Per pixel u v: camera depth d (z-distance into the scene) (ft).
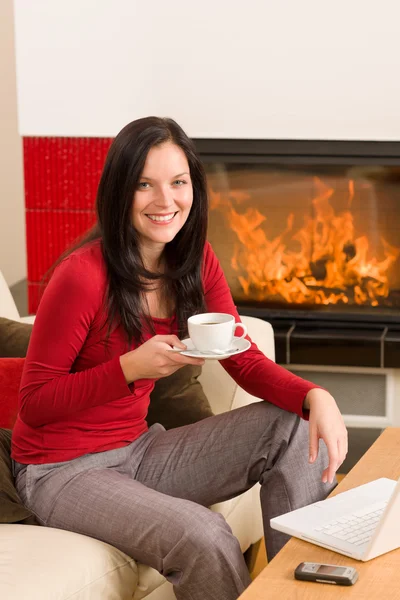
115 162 6.45
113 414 6.75
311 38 11.43
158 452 7.04
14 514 6.49
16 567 5.78
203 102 11.78
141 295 6.75
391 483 6.17
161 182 6.45
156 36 11.70
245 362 7.08
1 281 9.32
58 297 6.36
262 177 12.05
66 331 6.35
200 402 8.27
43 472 6.60
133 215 6.52
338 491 6.15
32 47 11.94
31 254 12.60
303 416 6.63
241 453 6.78
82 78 11.93
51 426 6.57
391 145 11.55
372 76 11.40
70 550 6.07
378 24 11.26
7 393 7.82
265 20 11.46
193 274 7.07
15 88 16.31
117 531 6.22
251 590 4.84
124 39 11.75
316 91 11.55
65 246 12.48
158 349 6.07
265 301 12.44
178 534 5.98
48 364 6.35
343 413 12.25
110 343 6.60
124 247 6.51
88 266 6.45
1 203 16.71
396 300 12.09
